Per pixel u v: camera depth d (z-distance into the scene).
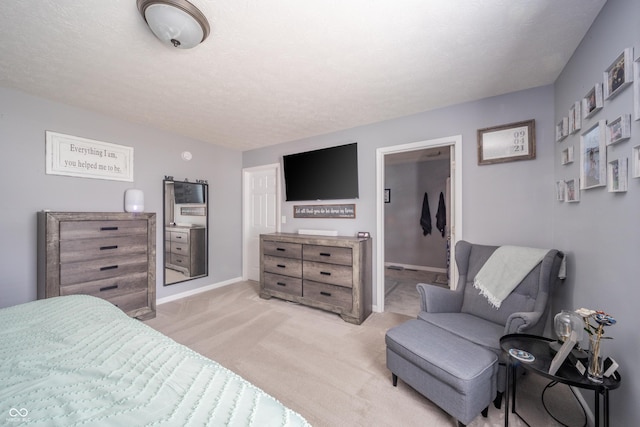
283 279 3.20
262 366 1.93
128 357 0.91
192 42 1.44
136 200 2.88
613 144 1.23
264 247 3.38
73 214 2.28
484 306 1.96
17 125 2.25
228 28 1.45
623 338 1.15
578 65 1.63
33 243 2.33
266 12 1.33
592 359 1.13
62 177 2.49
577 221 1.67
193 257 3.62
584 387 1.08
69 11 1.33
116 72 1.92
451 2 1.28
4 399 0.68
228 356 2.06
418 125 2.72
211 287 3.84
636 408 1.05
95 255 2.40
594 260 1.43
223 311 2.97
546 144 2.14
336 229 3.33
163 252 3.28
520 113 2.24
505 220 2.31
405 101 2.45
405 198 5.50
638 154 1.04
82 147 2.60
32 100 2.31
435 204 5.18
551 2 1.28
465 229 2.49
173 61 1.78
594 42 1.40
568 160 1.79
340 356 2.06
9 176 2.22
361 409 1.51
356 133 3.14
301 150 3.62
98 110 2.64
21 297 2.27
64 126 2.49
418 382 1.52
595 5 1.30
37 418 0.62
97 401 0.69
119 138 2.87
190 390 0.74
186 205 3.53
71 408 0.66
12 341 1.00
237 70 1.90
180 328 2.54
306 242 2.99
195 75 1.97
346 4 1.28
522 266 1.87
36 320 1.19
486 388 1.39
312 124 3.06
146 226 2.75
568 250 1.81
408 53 1.70
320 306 2.90
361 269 2.70
